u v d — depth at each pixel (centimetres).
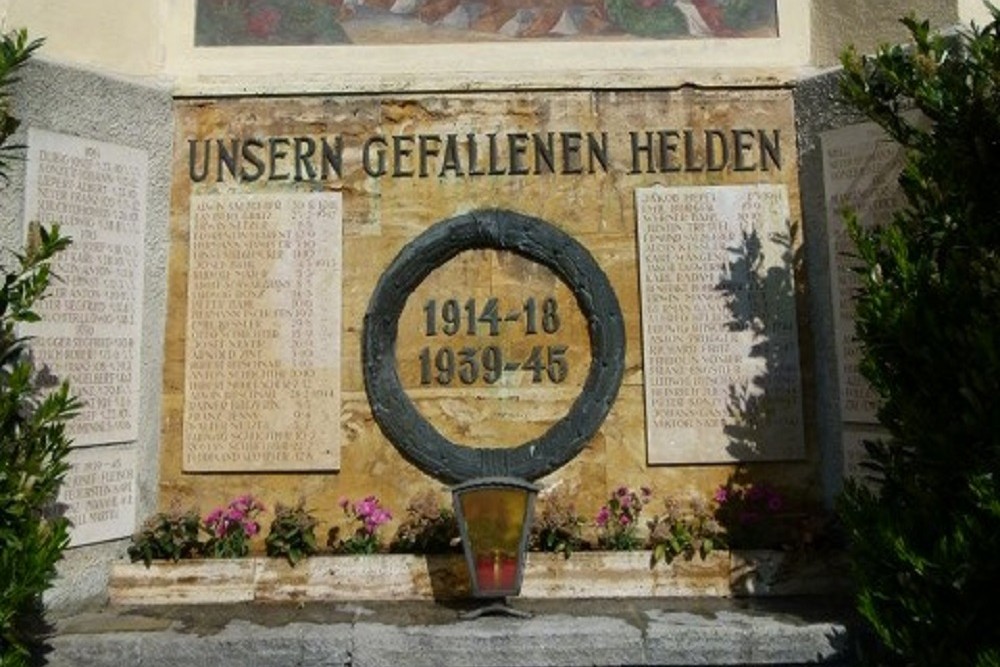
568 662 438
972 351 347
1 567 378
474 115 566
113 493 511
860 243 412
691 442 538
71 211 506
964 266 365
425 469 538
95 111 524
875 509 384
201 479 537
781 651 438
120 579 501
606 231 557
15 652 389
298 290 548
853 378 521
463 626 449
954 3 521
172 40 578
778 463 539
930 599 352
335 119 564
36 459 398
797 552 505
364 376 543
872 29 552
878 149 521
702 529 512
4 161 484
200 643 435
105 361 512
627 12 587
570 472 539
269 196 554
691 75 568
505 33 584
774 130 565
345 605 491
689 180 561
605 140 564
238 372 541
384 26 582
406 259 544
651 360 544
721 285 548
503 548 459
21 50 425
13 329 447
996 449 337
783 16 584
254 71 572
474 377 549
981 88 372
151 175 547
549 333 553
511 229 549
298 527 507
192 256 550
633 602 493
